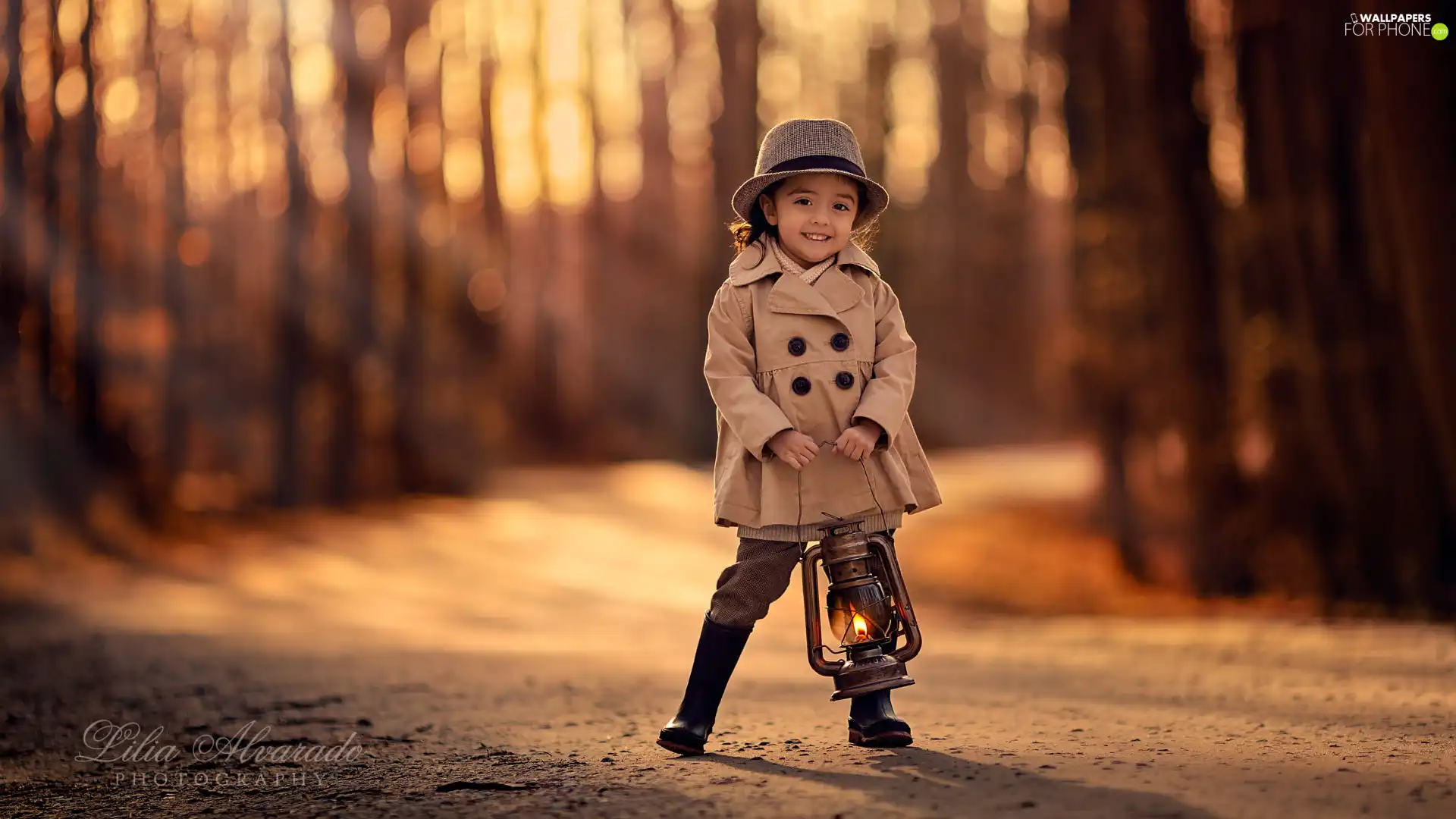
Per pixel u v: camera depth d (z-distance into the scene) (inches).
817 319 124.0
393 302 957.2
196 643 278.7
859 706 125.3
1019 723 139.9
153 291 764.0
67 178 637.3
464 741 140.3
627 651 282.7
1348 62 371.6
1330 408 381.7
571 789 105.7
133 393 737.6
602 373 1300.4
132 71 724.0
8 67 616.1
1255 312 415.5
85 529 621.0
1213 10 441.4
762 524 120.4
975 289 1400.1
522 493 960.3
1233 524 436.1
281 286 874.8
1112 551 532.4
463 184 1053.8
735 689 186.4
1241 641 262.5
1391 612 362.9
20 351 617.6
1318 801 89.8
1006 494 791.1
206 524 713.6
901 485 122.0
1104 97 510.6
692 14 1205.7
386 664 233.6
